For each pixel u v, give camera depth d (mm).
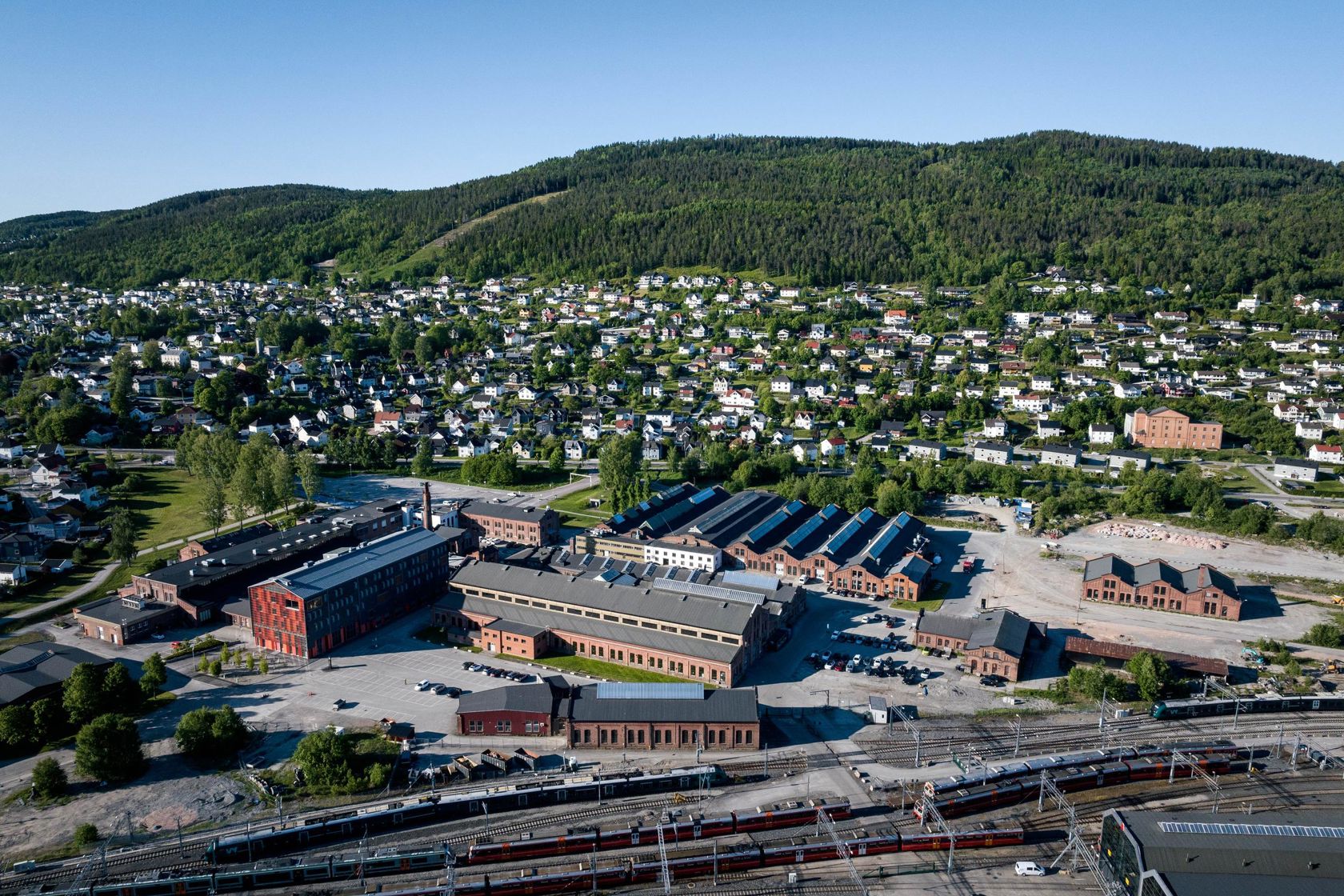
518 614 180375
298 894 108250
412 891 106312
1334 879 99312
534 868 112188
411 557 196000
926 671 165625
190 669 165125
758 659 170875
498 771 131875
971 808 123750
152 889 107188
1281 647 172375
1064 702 153375
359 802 124562
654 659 165875
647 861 112750
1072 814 114125
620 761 135500
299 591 168750
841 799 125125
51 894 104812
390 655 172500
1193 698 152125
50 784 125188
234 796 126062
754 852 112625
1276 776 131000
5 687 146625
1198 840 103125
